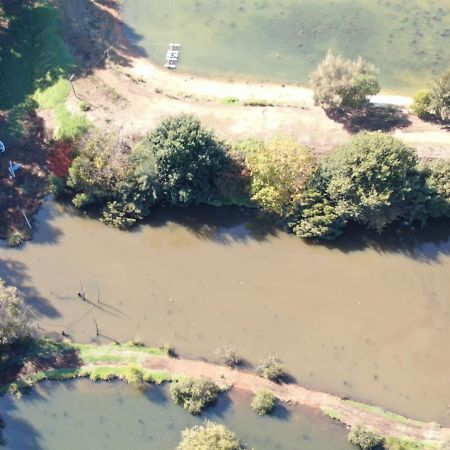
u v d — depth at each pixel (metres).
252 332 55.59
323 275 59.41
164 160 59.91
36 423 50.66
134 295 57.56
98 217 62.62
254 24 80.81
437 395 52.41
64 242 60.97
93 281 58.38
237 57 76.88
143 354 53.78
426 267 60.28
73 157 63.03
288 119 67.56
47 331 55.16
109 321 55.91
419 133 66.12
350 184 58.97
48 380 52.41
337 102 66.38
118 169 61.38
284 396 51.66
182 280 58.75
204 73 74.88
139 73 73.56
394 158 58.06
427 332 56.03
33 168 64.75
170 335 55.22
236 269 59.66
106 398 51.69
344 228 62.28
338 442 49.66
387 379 53.19
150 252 60.66
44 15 74.38
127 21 80.12
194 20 81.00
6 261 59.47
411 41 79.19
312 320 56.47
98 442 49.84
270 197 60.25
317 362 54.00
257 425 50.34
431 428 50.31
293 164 59.84
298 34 79.75
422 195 60.75
